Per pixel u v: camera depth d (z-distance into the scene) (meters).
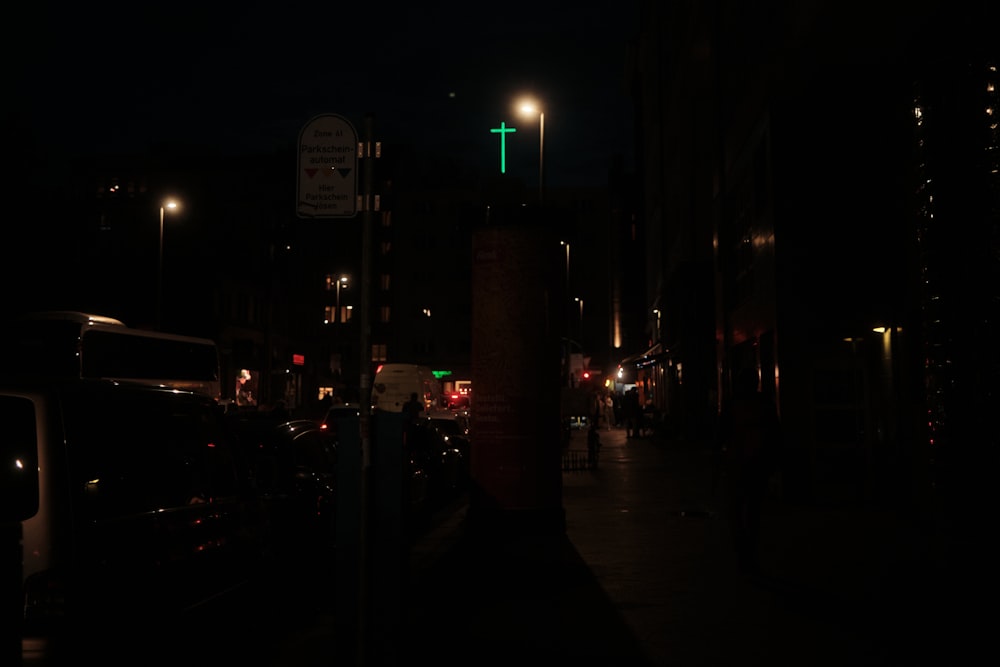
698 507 14.77
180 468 5.54
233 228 66.31
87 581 4.41
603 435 45.72
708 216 35.62
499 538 11.52
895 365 13.88
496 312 11.91
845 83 15.12
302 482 9.02
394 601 5.59
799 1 13.33
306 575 9.45
